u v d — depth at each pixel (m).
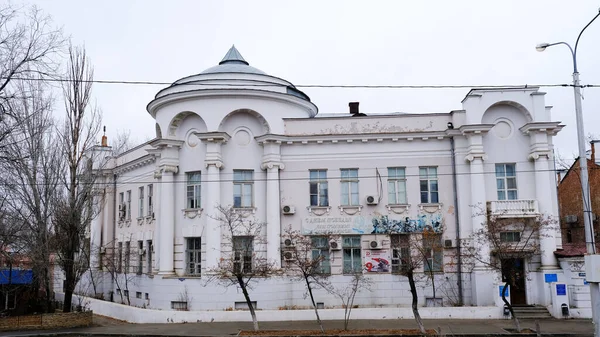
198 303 28.16
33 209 26.95
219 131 29.16
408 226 29.03
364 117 29.94
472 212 28.33
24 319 24.77
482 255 27.45
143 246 34.53
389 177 29.83
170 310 26.97
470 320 25.14
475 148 28.55
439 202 29.19
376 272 28.89
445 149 29.61
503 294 22.41
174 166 30.27
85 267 28.42
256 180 29.72
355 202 29.78
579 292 26.11
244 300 28.00
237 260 26.11
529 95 28.88
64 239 26.66
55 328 24.77
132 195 37.41
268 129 29.81
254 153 29.91
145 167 35.53
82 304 32.62
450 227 28.98
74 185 27.02
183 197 30.11
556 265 27.38
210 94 29.50
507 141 29.14
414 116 29.81
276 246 28.89
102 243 40.22
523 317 25.77
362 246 29.27
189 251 29.75
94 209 32.88
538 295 27.42
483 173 28.55
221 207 27.50
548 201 28.03
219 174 29.30
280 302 28.34
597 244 28.62
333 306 28.64
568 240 38.34
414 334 21.36
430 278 28.44
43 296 31.31
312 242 27.88
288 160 30.03
